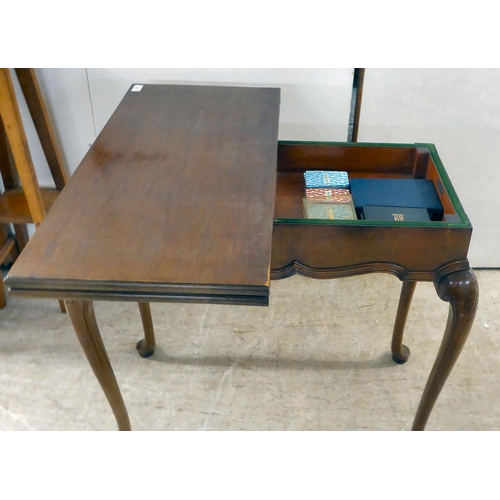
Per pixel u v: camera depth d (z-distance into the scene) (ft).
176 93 5.05
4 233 6.00
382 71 5.35
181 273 2.94
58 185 5.92
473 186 6.12
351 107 5.63
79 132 5.92
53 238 3.22
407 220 3.96
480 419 4.97
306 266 3.89
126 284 2.90
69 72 5.47
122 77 5.52
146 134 4.36
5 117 4.61
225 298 2.92
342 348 5.70
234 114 4.67
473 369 5.42
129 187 3.69
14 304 6.20
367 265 3.86
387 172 4.78
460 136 5.76
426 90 5.46
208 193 3.61
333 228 3.69
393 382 5.34
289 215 4.34
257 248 3.11
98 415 5.03
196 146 4.17
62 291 2.97
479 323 5.94
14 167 5.89
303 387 5.30
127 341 5.80
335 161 4.78
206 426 4.93
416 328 5.90
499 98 5.46
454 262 3.79
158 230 3.27
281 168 4.86
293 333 5.88
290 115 5.73
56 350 5.66
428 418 4.70
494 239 6.50
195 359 5.59
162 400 5.17
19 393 5.23
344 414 5.04
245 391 5.26
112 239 3.20
